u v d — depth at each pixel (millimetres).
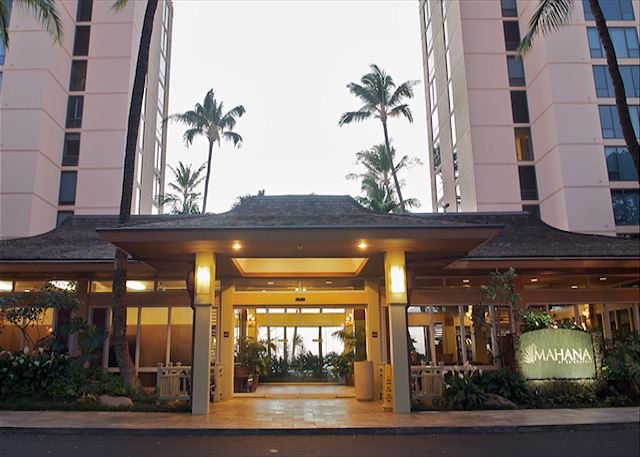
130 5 36688
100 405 11578
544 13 16156
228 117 37562
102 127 34906
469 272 15375
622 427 9773
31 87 32031
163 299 15508
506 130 35469
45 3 15578
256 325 18391
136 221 17250
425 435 9328
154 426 9594
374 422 10062
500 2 37594
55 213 33469
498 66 36438
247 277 15406
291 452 7961
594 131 31922
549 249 15086
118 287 13289
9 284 15305
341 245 11242
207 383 11250
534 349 12984
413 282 11953
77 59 35906
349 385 17406
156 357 15242
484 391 12117
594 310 15391
